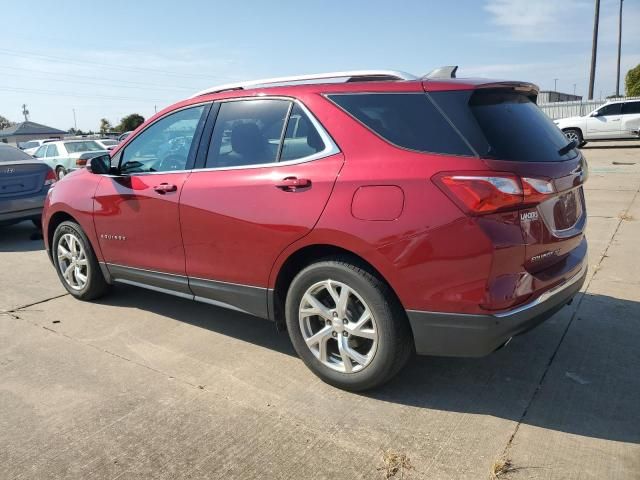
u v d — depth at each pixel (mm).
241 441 2834
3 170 7812
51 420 3084
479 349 2826
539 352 3697
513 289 2764
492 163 2705
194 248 3822
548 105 28812
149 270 4254
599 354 3635
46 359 3850
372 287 2994
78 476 2615
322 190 3107
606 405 3041
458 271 2750
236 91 3781
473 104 2902
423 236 2791
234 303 3715
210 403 3211
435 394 3236
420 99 2988
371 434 2857
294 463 2646
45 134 72312
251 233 3438
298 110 3379
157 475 2600
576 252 3369
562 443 2721
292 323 3412
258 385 3408
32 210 8102
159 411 3141
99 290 4953
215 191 3627
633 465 2541
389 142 2992
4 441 2906
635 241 6371
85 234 4781
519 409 3041
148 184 4090
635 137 19750
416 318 2906
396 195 2867
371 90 3158
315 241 3143
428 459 2637
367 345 3213
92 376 3584
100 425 3021
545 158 2971
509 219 2723
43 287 5559
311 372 3557
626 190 10125
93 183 4625
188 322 4484
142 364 3740
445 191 2748
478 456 2646
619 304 4453
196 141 3900
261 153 3506
